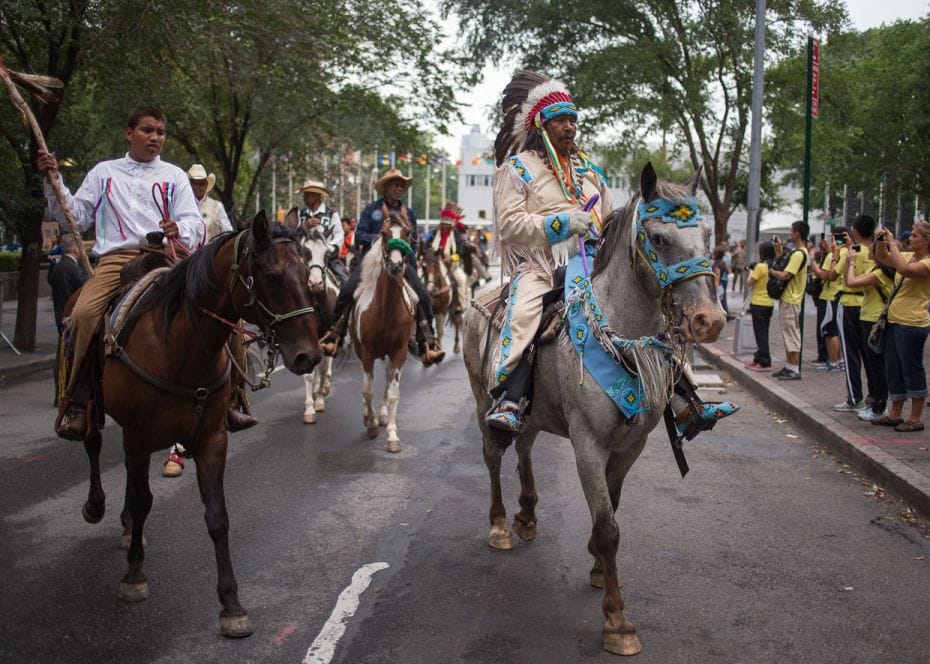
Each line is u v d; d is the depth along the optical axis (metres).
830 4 22.72
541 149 5.00
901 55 27.28
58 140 15.28
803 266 11.92
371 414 8.94
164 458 8.10
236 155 21.08
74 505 6.54
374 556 5.47
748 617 4.54
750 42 22.64
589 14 23.53
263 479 7.32
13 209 13.79
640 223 3.99
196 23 13.52
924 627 4.41
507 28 24.41
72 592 4.86
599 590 4.91
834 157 27.16
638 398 4.16
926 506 6.24
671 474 7.53
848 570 5.21
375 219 10.14
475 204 90.56
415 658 4.09
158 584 4.98
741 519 6.23
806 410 9.62
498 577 5.11
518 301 4.72
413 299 9.09
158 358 4.45
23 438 8.81
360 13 19.05
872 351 8.73
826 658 4.08
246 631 4.30
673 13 23.41
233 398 5.12
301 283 4.26
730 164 27.48
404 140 21.39
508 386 4.64
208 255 4.39
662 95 23.00
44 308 23.00
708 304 3.75
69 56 13.67
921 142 26.33
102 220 5.30
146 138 5.29
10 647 4.18
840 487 7.09
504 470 7.64
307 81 17.72
